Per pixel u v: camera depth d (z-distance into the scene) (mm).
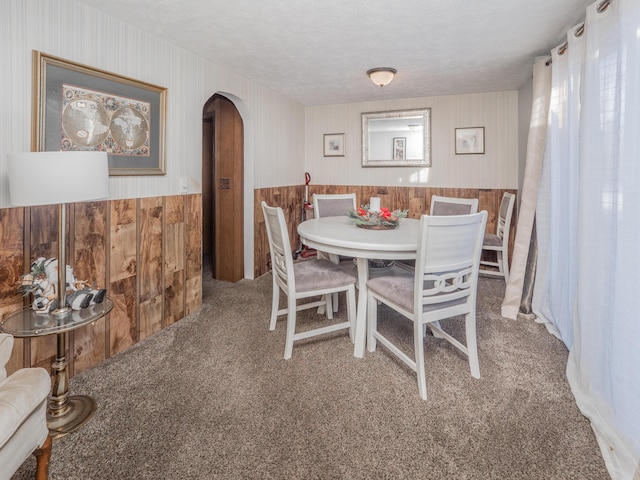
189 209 2826
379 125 4605
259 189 3916
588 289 1801
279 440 1487
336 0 1994
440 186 4398
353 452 1422
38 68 1744
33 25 1729
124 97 2207
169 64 2568
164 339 2441
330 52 2814
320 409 1690
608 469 1315
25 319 1590
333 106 4820
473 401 1744
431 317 1829
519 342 2373
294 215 4738
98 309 1710
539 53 2838
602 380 1671
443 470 1330
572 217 2180
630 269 1436
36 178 1376
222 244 3930
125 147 2232
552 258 2533
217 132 3863
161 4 2002
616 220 1566
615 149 1579
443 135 4332
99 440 1489
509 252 4066
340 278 2322
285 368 2064
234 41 2568
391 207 4648
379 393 1816
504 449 1430
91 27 2008
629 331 1433
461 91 4074
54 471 1330
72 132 1920
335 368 2064
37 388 1126
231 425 1581
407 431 1539
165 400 1763
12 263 1688
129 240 2309
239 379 1949
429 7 2080
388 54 2857
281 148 4352
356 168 4781
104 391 1837
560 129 2410
